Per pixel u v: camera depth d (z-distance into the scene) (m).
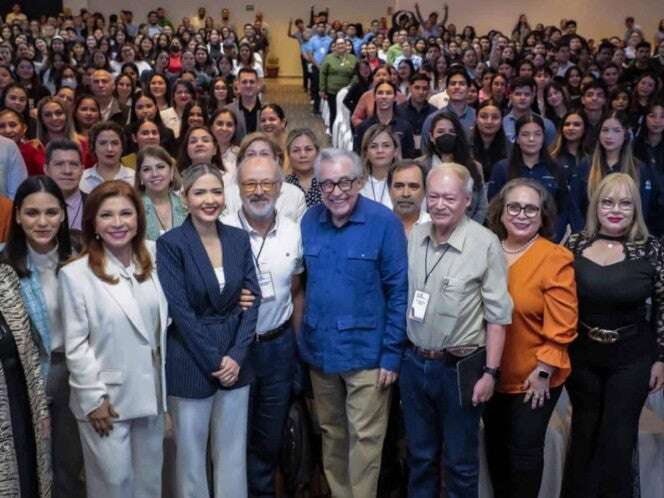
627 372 2.64
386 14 17.84
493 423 2.75
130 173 4.09
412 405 2.66
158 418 2.54
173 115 6.54
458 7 16.61
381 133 3.83
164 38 12.91
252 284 2.65
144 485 2.58
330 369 2.71
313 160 3.98
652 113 5.02
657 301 2.65
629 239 2.67
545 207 2.63
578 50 12.19
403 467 3.07
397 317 2.66
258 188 2.66
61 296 2.43
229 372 2.53
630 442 2.66
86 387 2.39
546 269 2.56
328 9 17.88
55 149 3.52
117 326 2.42
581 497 2.78
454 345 2.52
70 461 2.75
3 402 2.21
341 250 2.68
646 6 16.41
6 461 2.21
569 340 2.53
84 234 2.45
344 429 2.88
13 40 12.59
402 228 2.72
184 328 2.50
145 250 2.52
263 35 16.45
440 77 9.54
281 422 2.86
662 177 4.43
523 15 15.87
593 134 4.89
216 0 17.70
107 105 6.66
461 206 2.49
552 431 2.91
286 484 3.06
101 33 13.95
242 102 6.23
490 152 4.98
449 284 2.49
